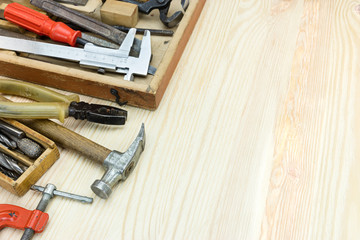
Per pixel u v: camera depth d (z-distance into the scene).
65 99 1.01
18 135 0.95
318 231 0.88
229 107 1.10
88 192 0.94
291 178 0.97
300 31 1.30
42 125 0.98
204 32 1.29
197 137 1.04
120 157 0.91
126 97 1.06
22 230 0.86
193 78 1.17
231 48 1.25
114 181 0.89
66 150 1.00
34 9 1.25
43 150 0.97
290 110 1.10
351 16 1.34
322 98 1.13
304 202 0.93
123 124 1.01
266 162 0.99
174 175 0.96
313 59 1.22
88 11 1.25
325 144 1.03
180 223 0.89
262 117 1.08
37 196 0.92
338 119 1.08
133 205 0.91
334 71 1.20
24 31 1.21
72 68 1.07
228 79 1.17
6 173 0.93
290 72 1.19
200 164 0.98
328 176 0.97
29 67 1.07
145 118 1.08
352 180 0.97
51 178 0.95
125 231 0.87
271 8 1.37
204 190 0.94
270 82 1.17
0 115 0.96
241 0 1.39
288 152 1.01
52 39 1.17
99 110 0.97
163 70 1.06
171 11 1.31
